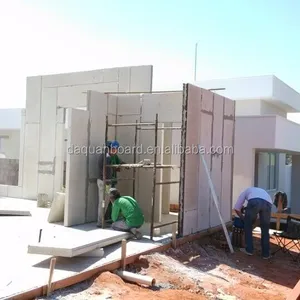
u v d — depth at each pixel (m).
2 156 24.36
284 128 13.95
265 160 17.38
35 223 8.92
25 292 4.71
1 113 23.00
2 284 4.97
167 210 11.97
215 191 9.75
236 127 13.64
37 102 12.84
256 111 16.30
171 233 8.58
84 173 9.04
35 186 12.80
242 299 5.86
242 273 7.30
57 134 12.32
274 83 15.88
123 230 7.79
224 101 10.12
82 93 11.83
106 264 5.96
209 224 9.48
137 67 10.94
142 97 9.88
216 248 8.83
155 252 7.19
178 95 9.40
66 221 8.56
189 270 6.90
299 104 19.95
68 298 4.95
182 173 8.19
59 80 12.42
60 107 12.36
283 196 11.87
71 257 6.23
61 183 12.12
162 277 6.23
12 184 15.87
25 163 13.02
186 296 5.50
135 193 10.13
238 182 13.53
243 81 16.23
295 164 19.11
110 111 9.93
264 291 6.36
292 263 8.38
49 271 5.24
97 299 5.00
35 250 6.02
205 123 9.07
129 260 6.43
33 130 12.89
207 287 6.18
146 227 9.19
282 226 11.92
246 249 8.71
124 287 5.50
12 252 6.48
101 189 8.73
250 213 8.50
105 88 11.48
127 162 10.06
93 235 7.10
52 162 12.37
